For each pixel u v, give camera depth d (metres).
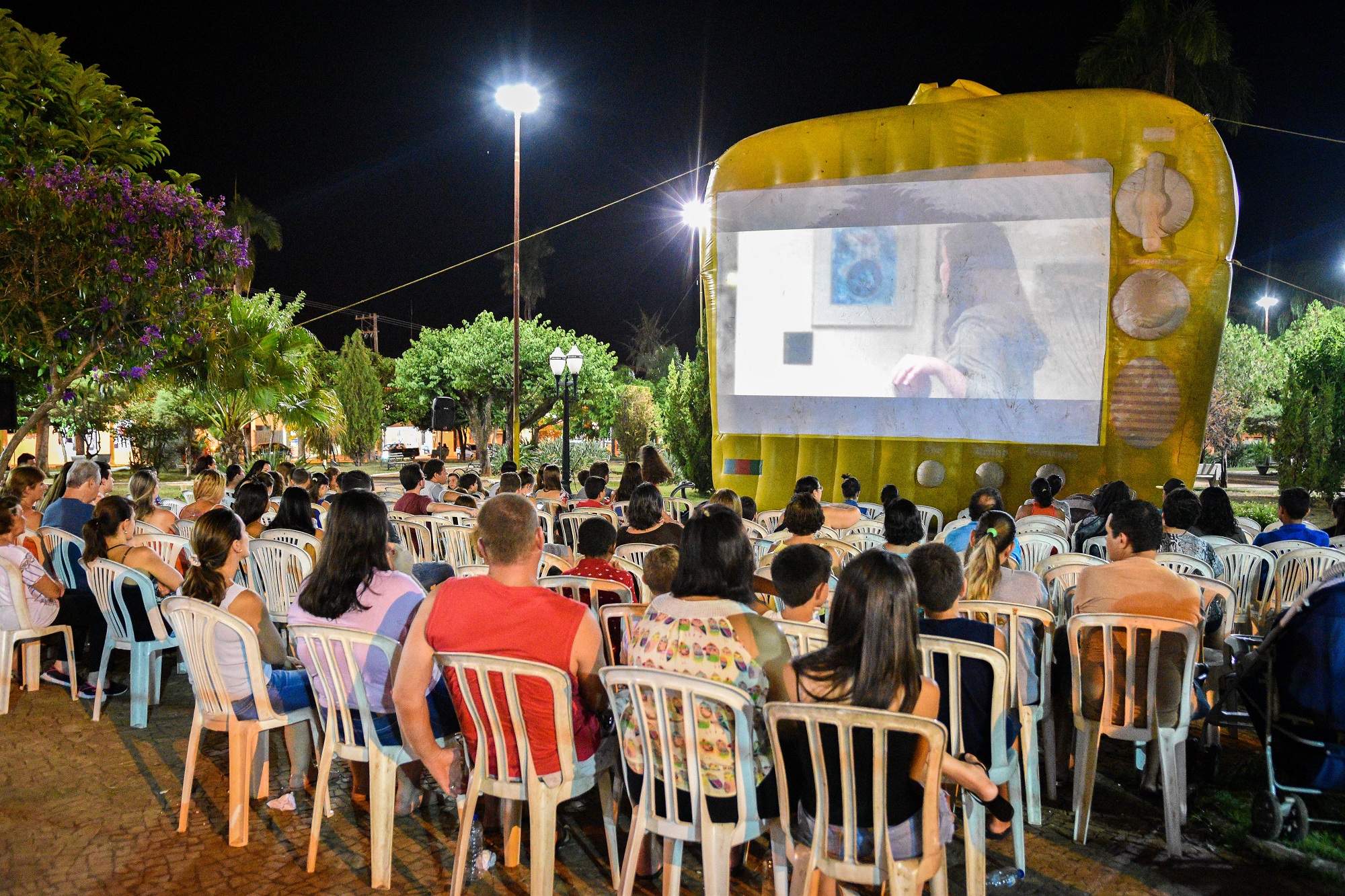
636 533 5.49
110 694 5.16
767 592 4.35
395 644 3.20
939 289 8.70
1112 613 3.44
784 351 9.28
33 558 4.94
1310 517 13.51
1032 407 8.45
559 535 8.27
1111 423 8.24
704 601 2.71
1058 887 3.13
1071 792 3.95
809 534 4.80
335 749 3.23
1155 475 8.17
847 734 2.31
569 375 14.44
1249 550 5.33
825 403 9.16
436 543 6.86
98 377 9.88
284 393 14.49
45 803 3.79
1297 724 3.36
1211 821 3.61
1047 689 3.77
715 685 2.48
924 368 8.77
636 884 3.18
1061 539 5.98
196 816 3.69
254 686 3.43
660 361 45.53
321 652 3.20
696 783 2.58
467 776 3.33
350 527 3.31
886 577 2.36
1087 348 8.27
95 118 8.88
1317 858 3.26
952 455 8.71
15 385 8.68
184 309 9.13
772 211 9.25
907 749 2.33
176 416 22.28
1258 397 24.97
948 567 2.99
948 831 2.57
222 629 3.45
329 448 23.83
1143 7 21.39
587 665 2.96
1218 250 7.98
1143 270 8.08
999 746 2.99
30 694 5.23
